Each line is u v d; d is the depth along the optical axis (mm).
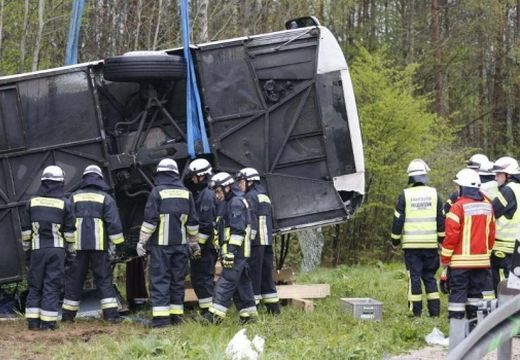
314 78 11648
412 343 9250
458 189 11133
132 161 11266
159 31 20281
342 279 15898
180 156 11422
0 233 10906
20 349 8836
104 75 11078
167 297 10195
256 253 10711
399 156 24047
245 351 8234
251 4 22016
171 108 11703
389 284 15141
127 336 9516
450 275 9953
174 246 10289
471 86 41656
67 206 10203
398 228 11000
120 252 11484
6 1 18609
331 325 10141
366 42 35969
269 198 11531
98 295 11359
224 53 11516
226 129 11516
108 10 20250
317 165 11695
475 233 9812
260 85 11586
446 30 38531
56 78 11102
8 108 10938
